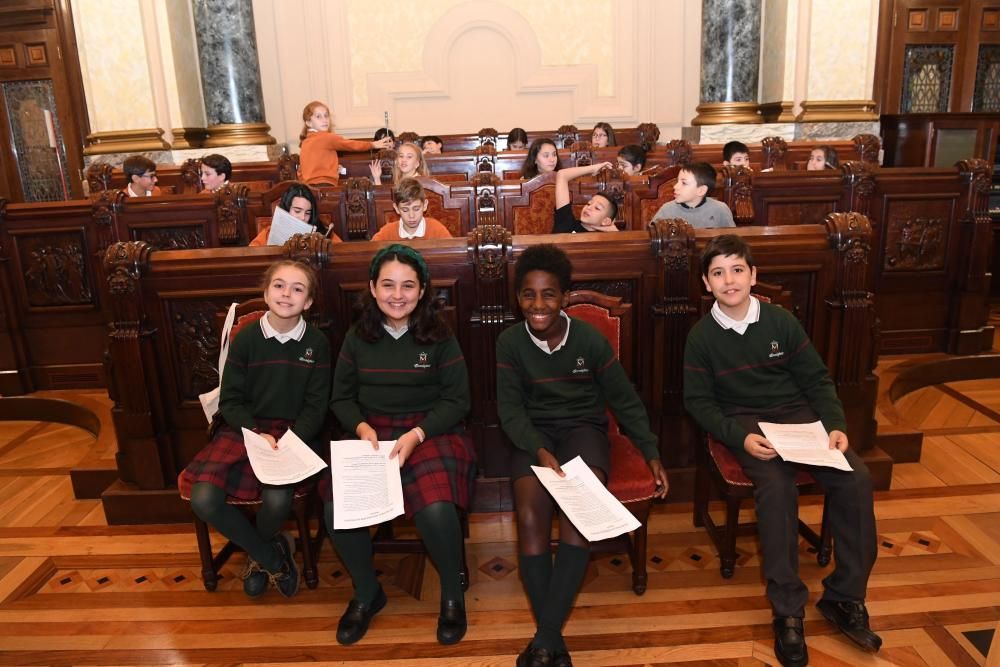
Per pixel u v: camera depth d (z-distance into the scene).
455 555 2.18
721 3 7.92
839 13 7.22
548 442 2.24
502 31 9.09
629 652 2.15
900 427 3.38
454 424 2.37
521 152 6.20
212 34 7.87
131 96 7.14
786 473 2.16
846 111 7.36
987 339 4.59
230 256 2.73
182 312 2.82
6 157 7.88
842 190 4.25
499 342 2.33
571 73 9.20
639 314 2.76
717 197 4.24
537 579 2.04
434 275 2.71
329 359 2.48
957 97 7.93
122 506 2.98
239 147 7.92
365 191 4.29
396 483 2.10
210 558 2.50
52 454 3.91
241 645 2.25
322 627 2.33
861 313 2.77
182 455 2.98
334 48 9.08
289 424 2.46
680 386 2.84
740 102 7.98
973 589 2.39
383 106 9.23
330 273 2.68
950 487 3.10
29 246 4.41
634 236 2.70
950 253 4.45
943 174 4.29
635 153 5.31
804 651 2.05
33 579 2.64
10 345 4.48
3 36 7.62
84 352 4.59
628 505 2.28
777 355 2.31
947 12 7.76
